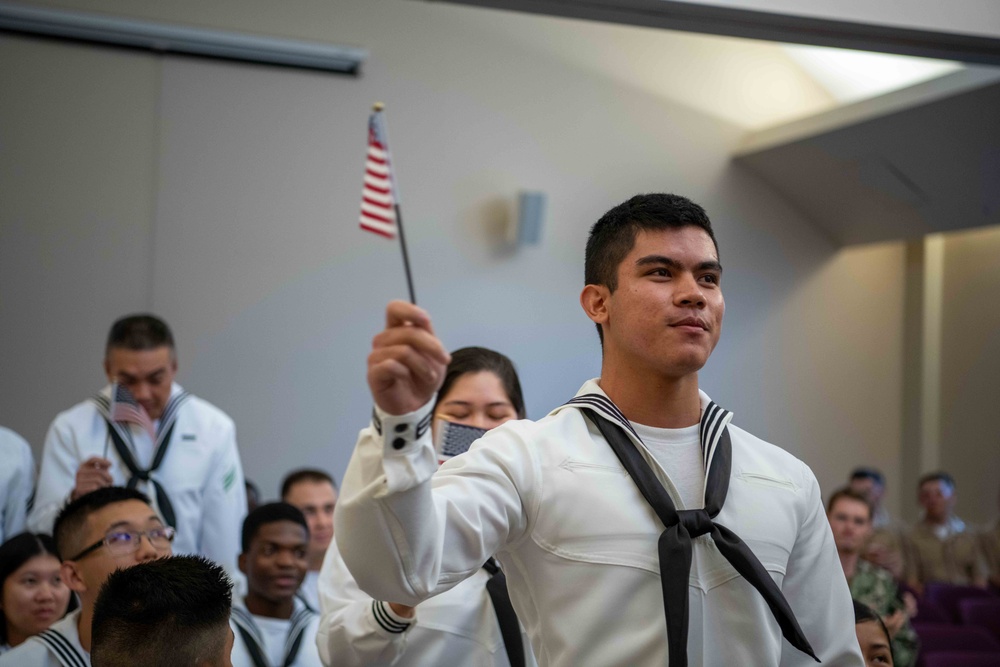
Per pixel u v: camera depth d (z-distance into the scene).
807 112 7.82
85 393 6.16
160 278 6.35
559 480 1.36
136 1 6.31
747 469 1.46
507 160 7.14
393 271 6.84
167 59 6.40
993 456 7.90
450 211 6.99
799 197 7.79
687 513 1.35
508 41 7.19
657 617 1.32
